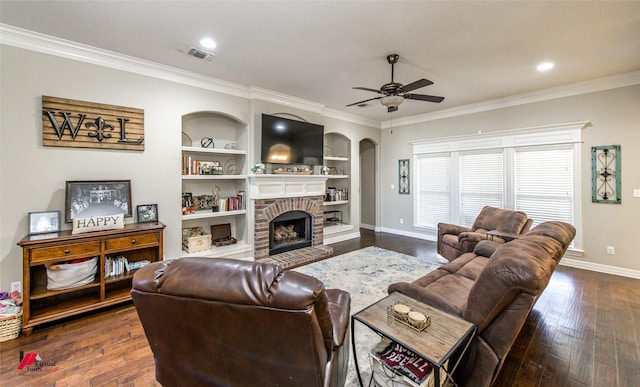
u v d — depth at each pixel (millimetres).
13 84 2541
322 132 5066
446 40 2727
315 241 5094
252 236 4246
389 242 5609
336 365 1294
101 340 2248
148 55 3047
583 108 3947
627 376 1827
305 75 3631
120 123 3098
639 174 3576
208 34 2611
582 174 3980
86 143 2895
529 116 4434
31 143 2625
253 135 4238
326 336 1143
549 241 1801
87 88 2898
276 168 4816
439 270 2635
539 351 2100
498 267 1407
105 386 1756
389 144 6500
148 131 3303
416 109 5383
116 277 2807
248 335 1065
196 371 1272
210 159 4266
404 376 1440
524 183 4531
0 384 1771
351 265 4117
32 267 2592
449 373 1474
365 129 6258
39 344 2186
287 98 4547
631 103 3600
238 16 2314
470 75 3615
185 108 3588
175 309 1112
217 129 4332
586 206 3967
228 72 3537
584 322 2510
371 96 4543
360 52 2977
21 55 2568
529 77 3688
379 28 2508
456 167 5332
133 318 2604
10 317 2230
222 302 1018
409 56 3068
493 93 4371
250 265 1059
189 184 4133
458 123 5285
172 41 2738
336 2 2135
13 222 2553
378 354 1591
